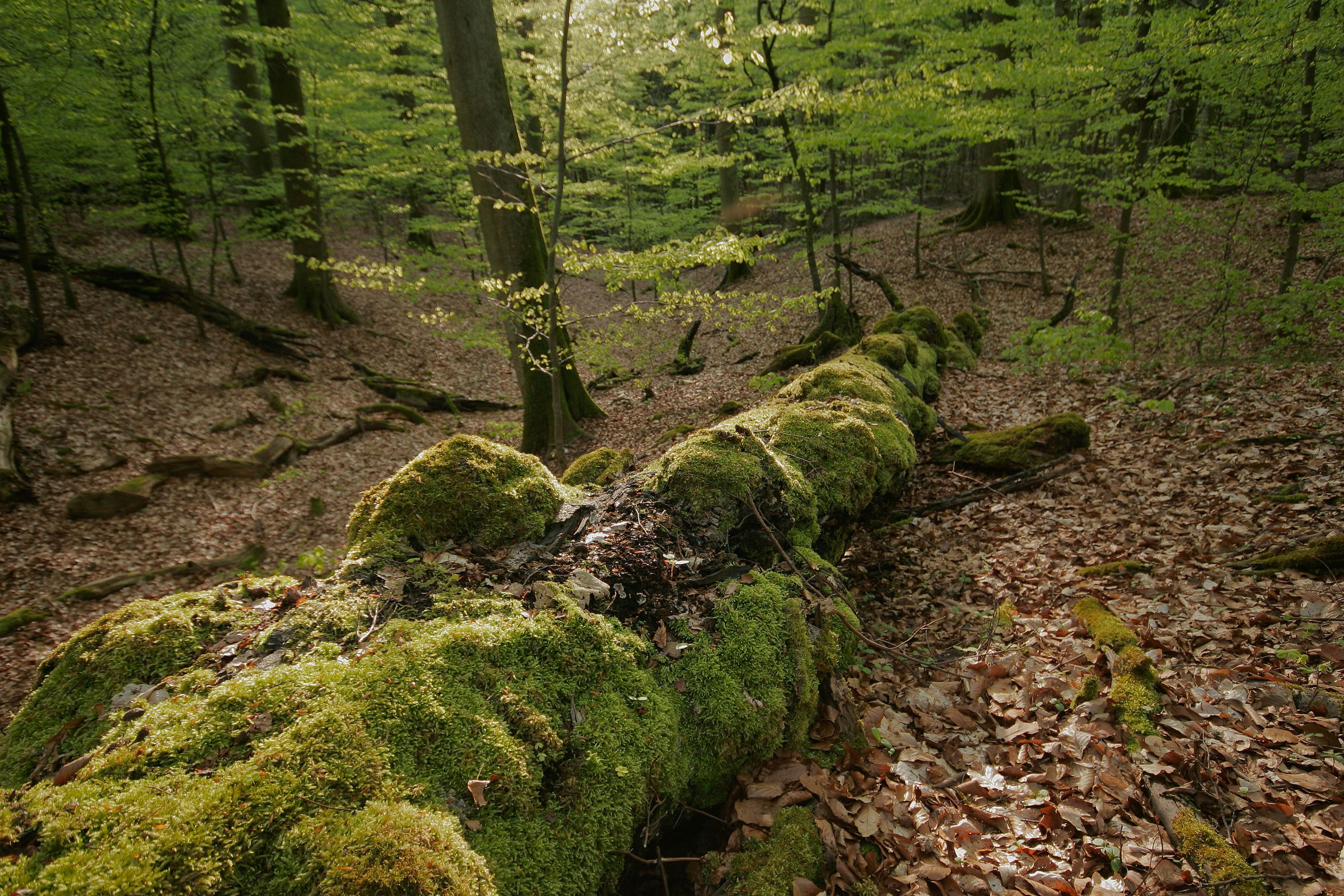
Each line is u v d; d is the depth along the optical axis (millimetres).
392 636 1885
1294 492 4449
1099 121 9828
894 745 2590
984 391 8625
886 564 4820
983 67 8188
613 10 5465
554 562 2406
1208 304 8570
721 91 12766
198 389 10273
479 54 7410
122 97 10719
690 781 2080
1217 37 7332
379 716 1600
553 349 6309
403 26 12938
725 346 14328
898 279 15547
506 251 7988
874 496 4172
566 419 9203
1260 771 2348
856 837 2113
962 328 10906
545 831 1582
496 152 6246
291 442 9250
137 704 1682
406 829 1341
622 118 9984
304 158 13055
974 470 6141
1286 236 10984
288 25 12531
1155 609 3494
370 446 10000
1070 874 2029
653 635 2281
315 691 1621
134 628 1893
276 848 1293
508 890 1440
